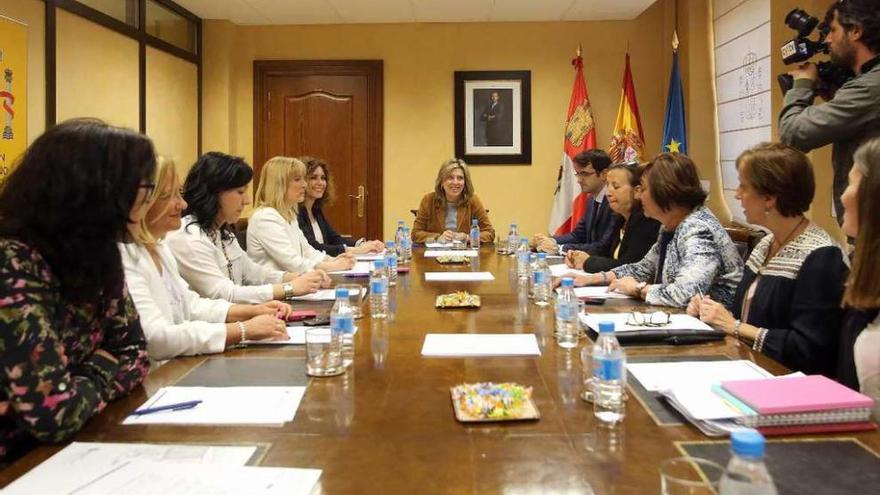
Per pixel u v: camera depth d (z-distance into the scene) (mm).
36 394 996
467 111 5543
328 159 5605
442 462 904
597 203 4035
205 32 5422
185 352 1502
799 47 2375
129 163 1105
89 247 1098
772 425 1004
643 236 2934
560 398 1173
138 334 1310
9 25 3291
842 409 1019
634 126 5285
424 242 4445
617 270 2637
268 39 5570
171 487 829
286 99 5590
